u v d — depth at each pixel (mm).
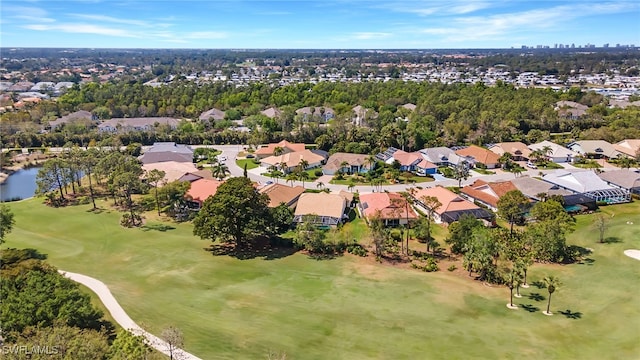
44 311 43875
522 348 46438
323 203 90062
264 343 46500
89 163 107812
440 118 183750
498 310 55031
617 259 69875
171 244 76750
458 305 56281
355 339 47812
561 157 135500
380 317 52750
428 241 75750
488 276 63812
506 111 178875
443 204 89875
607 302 56656
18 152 146375
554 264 68875
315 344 46719
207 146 161500
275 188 96312
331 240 76625
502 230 80000
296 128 169625
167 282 61938
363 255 73250
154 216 91375
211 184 99750
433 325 51062
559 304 56531
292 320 51688
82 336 40719
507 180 112062
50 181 99000
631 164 129500
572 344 47312
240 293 59000
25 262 54562
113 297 56156
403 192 104688
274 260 71312
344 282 63000
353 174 123312
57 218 89250
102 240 78000
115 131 170250
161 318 51156
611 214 91938
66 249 73500
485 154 131000
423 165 124000
